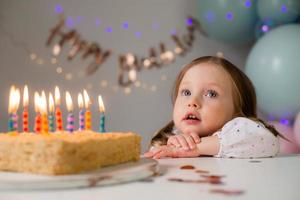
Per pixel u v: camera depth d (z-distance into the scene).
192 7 3.25
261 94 2.43
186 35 3.25
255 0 2.63
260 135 1.28
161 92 3.26
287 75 2.33
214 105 1.45
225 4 2.64
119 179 0.72
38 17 3.29
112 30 3.30
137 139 0.94
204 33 3.22
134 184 0.71
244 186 0.69
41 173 0.75
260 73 2.42
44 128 0.98
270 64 2.38
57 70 3.28
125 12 3.31
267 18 2.59
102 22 3.30
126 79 3.29
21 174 0.75
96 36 3.30
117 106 3.28
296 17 2.59
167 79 3.26
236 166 0.98
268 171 0.89
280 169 0.92
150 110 3.26
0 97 3.24
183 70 1.59
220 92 1.47
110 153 0.85
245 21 2.66
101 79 3.28
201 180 0.75
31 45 3.29
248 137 1.26
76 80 3.28
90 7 3.32
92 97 3.28
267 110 2.47
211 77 1.47
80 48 3.29
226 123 1.38
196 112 1.44
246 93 1.57
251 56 2.52
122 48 3.29
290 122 2.49
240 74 1.59
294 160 1.15
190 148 1.25
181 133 1.52
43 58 3.28
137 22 3.30
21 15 3.29
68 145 0.74
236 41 2.79
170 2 3.28
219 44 3.21
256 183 0.73
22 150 0.77
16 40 3.28
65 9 3.31
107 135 0.90
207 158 1.21
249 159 1.18
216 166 0.98
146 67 3.28
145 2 3.30
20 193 0.64
